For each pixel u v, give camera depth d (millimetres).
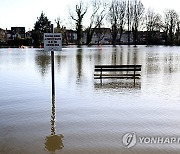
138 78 18016
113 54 45688
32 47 76438
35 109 10945
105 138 7973
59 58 37031
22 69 24344
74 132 8414
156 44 102875
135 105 11492
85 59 35375
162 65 28312
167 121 9453
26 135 8172
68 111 10641
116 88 15211
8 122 9328
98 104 11664
